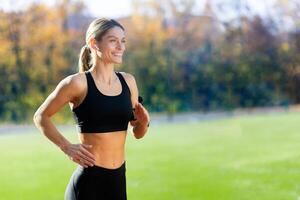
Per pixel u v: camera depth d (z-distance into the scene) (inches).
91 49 123.3
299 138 734.5
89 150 122.3
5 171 491.8
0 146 714.2
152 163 519.2
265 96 1729.8
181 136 813.2
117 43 122.0
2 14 1475.1
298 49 1833.2
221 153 594.9
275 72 1779.0
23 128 1122.7
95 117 120.5
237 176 425.4
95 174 122.6
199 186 382.9
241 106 1697.8
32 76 1444.4
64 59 1508.4
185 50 1801.2
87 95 120.3
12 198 362.0
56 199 355.9
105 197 124.3
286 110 1518.2
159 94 1624.0
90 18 1664.6
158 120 1279.5
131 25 1813.5
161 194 356.2
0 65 1427.2
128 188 381.4
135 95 130.5
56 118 1175.6
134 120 135.6
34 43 1499.8
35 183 421.1
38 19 1533.0
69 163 536.7
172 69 1696.6
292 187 366.6
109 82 123.4
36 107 1376.7
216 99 1680.6
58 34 1537.9
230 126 983.0
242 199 331.0
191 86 1679.4
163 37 1790.1
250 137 774.5
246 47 1834.4
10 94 1387.8
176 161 532.7
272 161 512.1
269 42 1857.8
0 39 1456.7
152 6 1865.2
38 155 609.6
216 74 1718.8
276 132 835.4
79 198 123.8
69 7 1637.6
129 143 714.2
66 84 119.7
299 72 1792.6
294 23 1900.8
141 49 1733.5
